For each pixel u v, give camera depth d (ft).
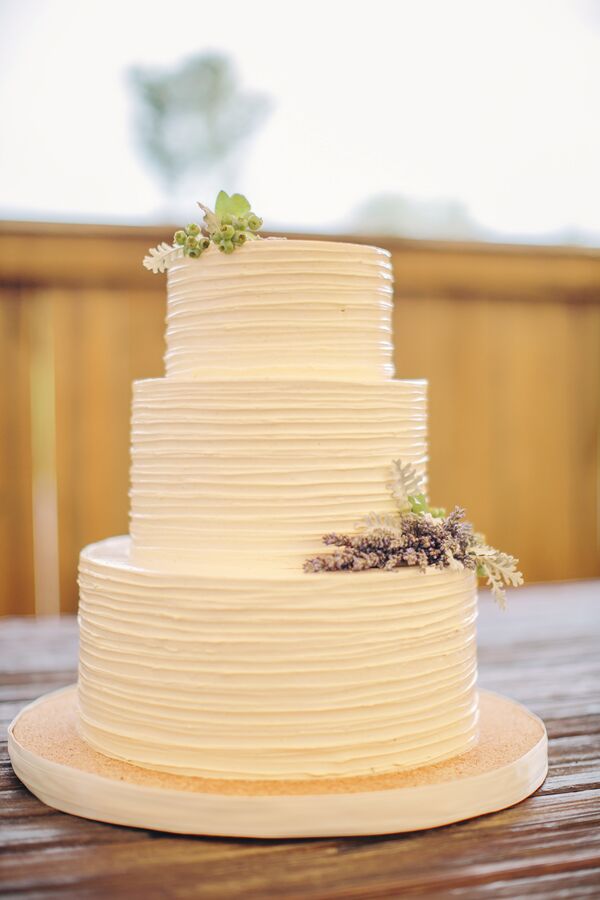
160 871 6.07
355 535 7.13
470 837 6.61
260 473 6.98
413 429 7.50
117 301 15.90
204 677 6.77
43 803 7.16
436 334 17.30
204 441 7.07
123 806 6.68
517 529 17.97
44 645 12.91
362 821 6.51
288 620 6.66
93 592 7.38
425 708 7.05
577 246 17.62
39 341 15.81
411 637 6.94
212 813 6.46
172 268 7.63
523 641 13.09
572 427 18.17
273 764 6.73
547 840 6.60
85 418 15.90
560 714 9.57
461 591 7.32
